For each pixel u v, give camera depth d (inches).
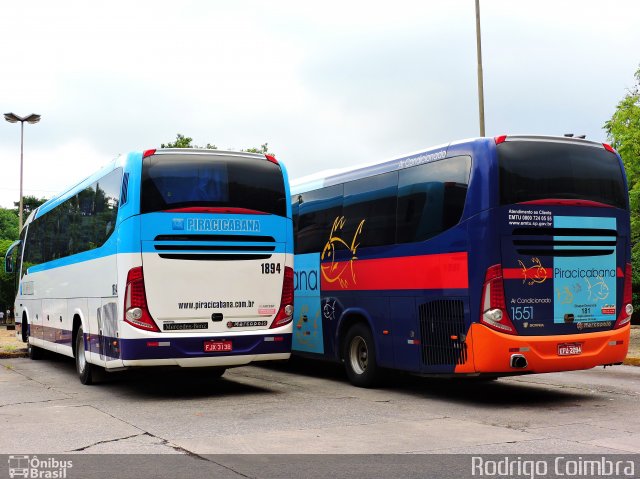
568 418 362.6
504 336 383.6
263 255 463.2
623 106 778.2
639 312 1024.2
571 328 404.2
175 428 341.7
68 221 582.9
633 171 750.5
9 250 860.0
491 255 386.3
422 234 430.9
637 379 527.2
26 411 398.0
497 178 391.5
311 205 559.8
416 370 430.9
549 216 401.4
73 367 665.6
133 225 431.5
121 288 433.4
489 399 431.5
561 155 412.5
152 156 442.3
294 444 302.4
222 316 447.8
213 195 451.5
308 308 554.6
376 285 471.2
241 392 472.4
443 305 410.6
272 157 477.7
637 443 300.0
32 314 730.2
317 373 588.7
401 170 457.4
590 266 413.7
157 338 429.1
